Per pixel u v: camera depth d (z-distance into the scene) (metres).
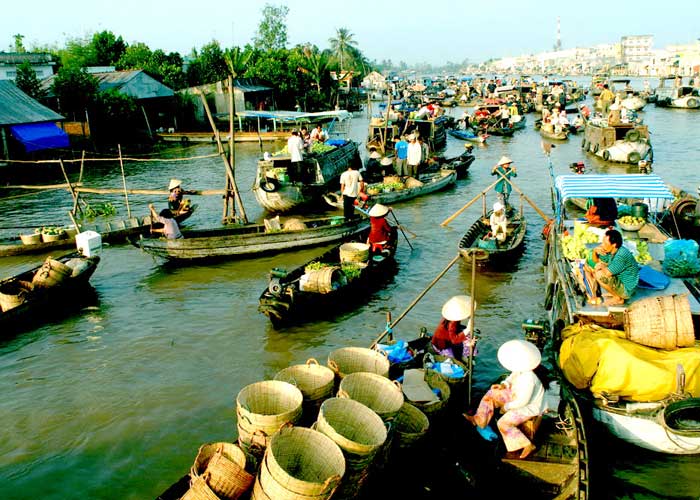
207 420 8.73
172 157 36.75
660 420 7.22
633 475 7.29
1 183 28.28
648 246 10.73
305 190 20.94
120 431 8.52
